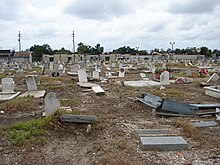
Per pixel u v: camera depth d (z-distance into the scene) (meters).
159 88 14.45
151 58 82.44
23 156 4.71
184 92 12.70
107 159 4.48
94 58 92.31
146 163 4.34
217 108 8.27
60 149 5.06
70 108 8.70
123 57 91.56
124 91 13.21
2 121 7.23
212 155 4.73
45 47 100.81
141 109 8.88
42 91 12.59
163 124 6.79
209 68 31.25
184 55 88.44
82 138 5.64
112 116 7.72
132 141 5.40
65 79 19.38
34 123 6.40
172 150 4.96
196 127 6.53
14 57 77.38
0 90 13.93
